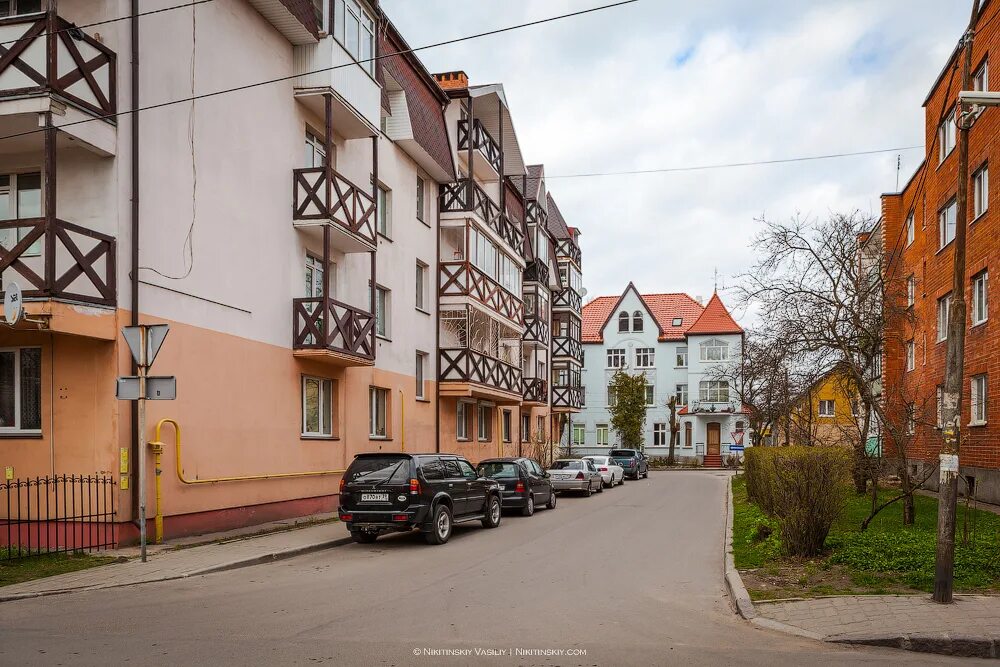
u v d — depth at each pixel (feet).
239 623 25.38
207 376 46.55
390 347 73.92
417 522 44.55
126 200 40.83
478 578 34.47
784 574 33.40
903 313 65.31
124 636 23.62
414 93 78.89
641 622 26.25
